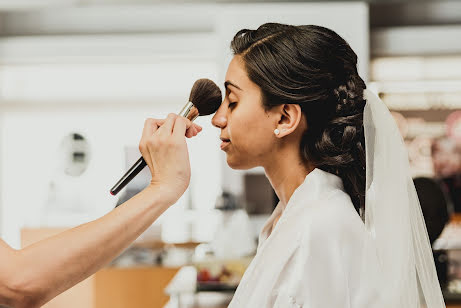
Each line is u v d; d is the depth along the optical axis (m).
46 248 0.86
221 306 2.64
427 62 4.93
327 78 0.99
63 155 5.18
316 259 0.89
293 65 0.97
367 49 4.41
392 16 4.95
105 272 3.46
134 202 0.90
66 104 5.98
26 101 5.98
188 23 5.04
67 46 5.00
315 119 1.00
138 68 5.79
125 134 5.95
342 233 0.90
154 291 3.76
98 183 5.82
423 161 4.65
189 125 0.98
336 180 1.01
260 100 0.98
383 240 1.00
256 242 3.93
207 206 5.78
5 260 0.85
